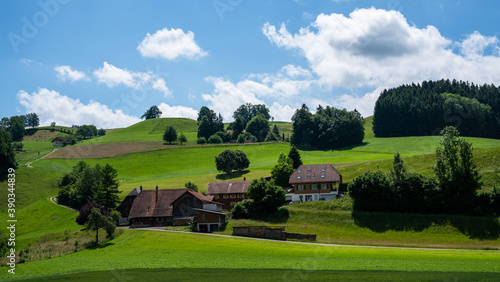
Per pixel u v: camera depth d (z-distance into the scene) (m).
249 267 47.66
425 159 101.25
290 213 84.69
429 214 74.81
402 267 45.81
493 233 65.19
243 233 75.38
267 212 86.88
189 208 94.62
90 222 71.25
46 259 60.00
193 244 65.44
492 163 84.00
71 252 64.69
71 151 192.50
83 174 114.81
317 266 47.38
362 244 67.31
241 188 107.06
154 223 92.88
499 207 70.62
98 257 58.88
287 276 42.78
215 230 80.56
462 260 49.84
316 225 78.56
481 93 190.00
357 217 78.50
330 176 98.81
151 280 42.44
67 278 45.41
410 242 67.12
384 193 79.56
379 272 43.66
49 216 105.62
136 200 97.00
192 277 43.31
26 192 125.06
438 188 75.56
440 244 65.06
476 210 72.31
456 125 175.50
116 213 95.69
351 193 83.00
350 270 44.97
